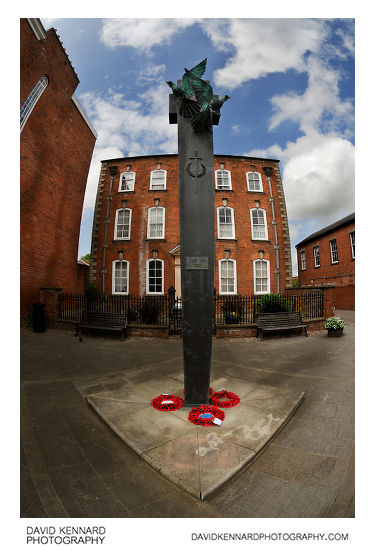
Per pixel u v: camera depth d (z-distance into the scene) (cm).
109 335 892
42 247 1132
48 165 1160
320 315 1052
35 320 907
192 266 401
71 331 938
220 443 308
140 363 617
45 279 1152
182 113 413
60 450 301
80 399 431
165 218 1569
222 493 245
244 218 1597
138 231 1574
